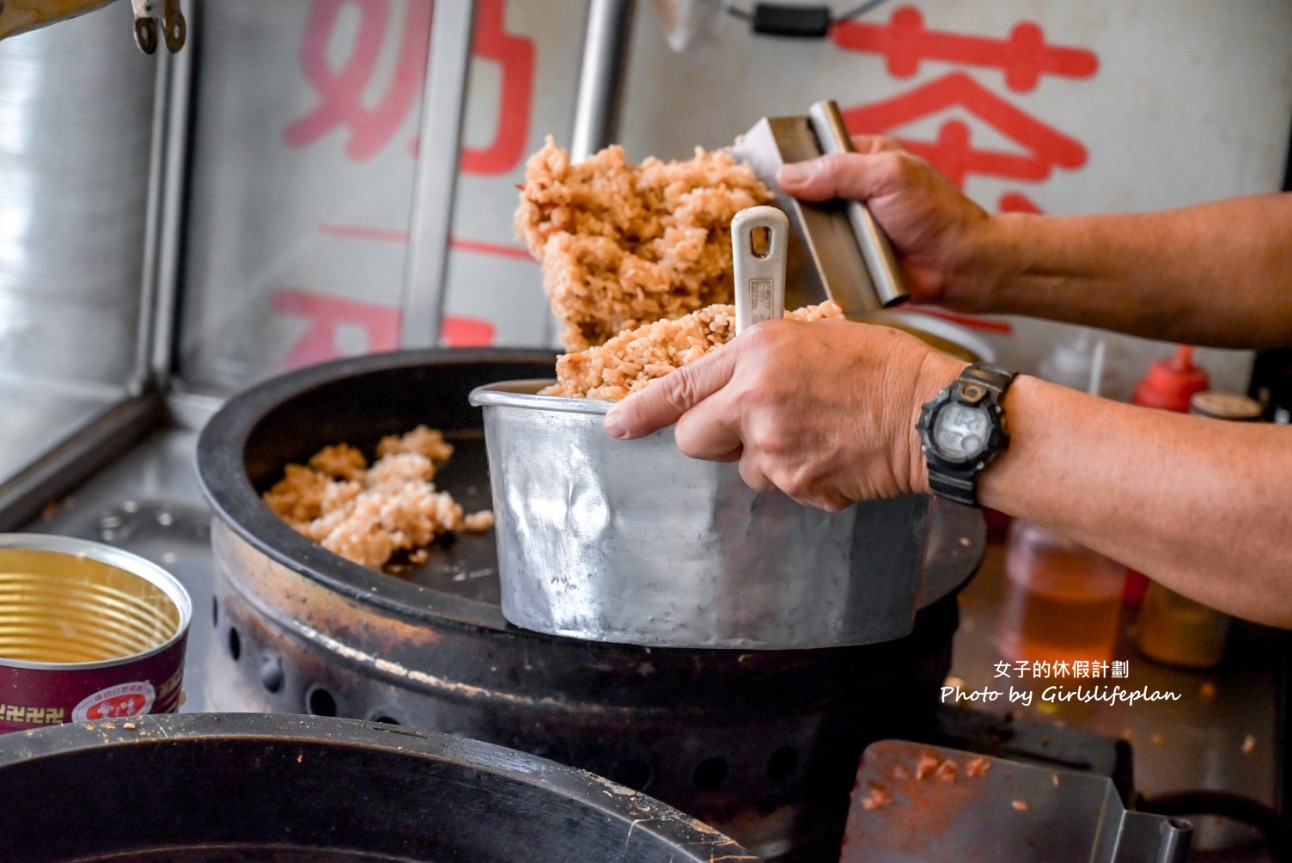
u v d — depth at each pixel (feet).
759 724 3.87
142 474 5.84
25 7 3.24
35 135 5.60
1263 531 3.35
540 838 3.28
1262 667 5.55
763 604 3.56
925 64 6.31
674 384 3.41
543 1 6.36
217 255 6.51
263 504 4.13
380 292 6.61
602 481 3.51
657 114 6.49
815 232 4.44
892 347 3.47
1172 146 6.25
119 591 3.83
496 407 3.59
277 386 4.89
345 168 6.47
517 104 6.51
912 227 4.62
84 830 3.21
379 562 4.59
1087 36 6.18
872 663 3.99
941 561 4.33
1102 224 4.81
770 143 4.47
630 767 3.82
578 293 4.00
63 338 5.87
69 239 5.83
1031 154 6.35
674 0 6.24
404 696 3.83
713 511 3.50
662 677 3.77
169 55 6.09
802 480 3.45
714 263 4.16
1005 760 3.95
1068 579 5.40
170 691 3.61
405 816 3.32
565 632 3.66
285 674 4.00
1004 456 3.46
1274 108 6.15
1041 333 6.43
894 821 3.95
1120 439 3.41
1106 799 3.89
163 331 6.30
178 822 3.27
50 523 5.41
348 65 6.34
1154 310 4.86
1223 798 4.53
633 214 4.18
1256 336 4.89
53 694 3.45
